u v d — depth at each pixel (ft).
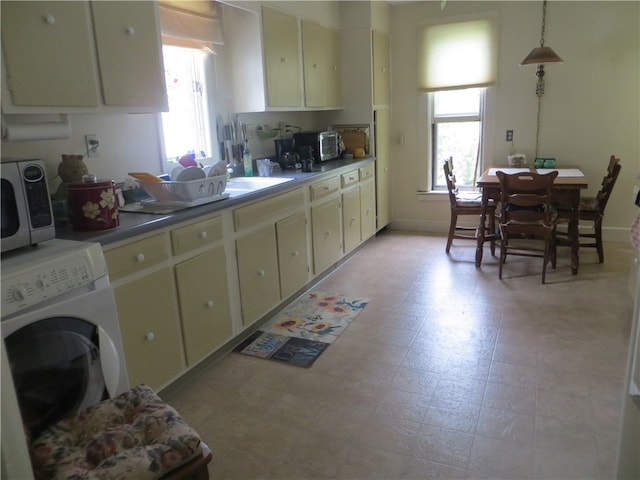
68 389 5.11
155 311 7.06
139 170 9.00
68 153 7.68
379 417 6.98
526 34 14.85
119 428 4.35
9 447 2.82
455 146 16.76
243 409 7.32
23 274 4.65
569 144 15.15
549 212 11.64
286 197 10.46
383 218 17.03
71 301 4.99
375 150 15.80
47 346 4.85
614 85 14.33
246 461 6.19
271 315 10.61
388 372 8.18
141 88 7.52
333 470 5.98
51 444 4.17
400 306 10.91
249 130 12.48
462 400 7.29
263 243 9.69
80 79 6.54
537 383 7.63
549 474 5.74
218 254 8.34
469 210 14.24
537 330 9.43
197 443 4.15
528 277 12.39
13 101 5.75
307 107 13.19
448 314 10.37
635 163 14.58
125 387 5.63
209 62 10.84
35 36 5.94
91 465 3.98
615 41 14.06
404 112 16.89
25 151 7.05
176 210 7.65
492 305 10.73
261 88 11.18
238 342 9.45
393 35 16.43
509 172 13.73
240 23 11.00
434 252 14.97
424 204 17.43
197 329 7.94
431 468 5.93
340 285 12.40
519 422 6.70
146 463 3.88
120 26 7.09
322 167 12.98
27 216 5.08
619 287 11.42
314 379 8.07
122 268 6.45
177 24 9.51
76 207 6.30
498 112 15.66
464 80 15.75
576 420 6.68
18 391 4.69
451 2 15.44
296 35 12.41
